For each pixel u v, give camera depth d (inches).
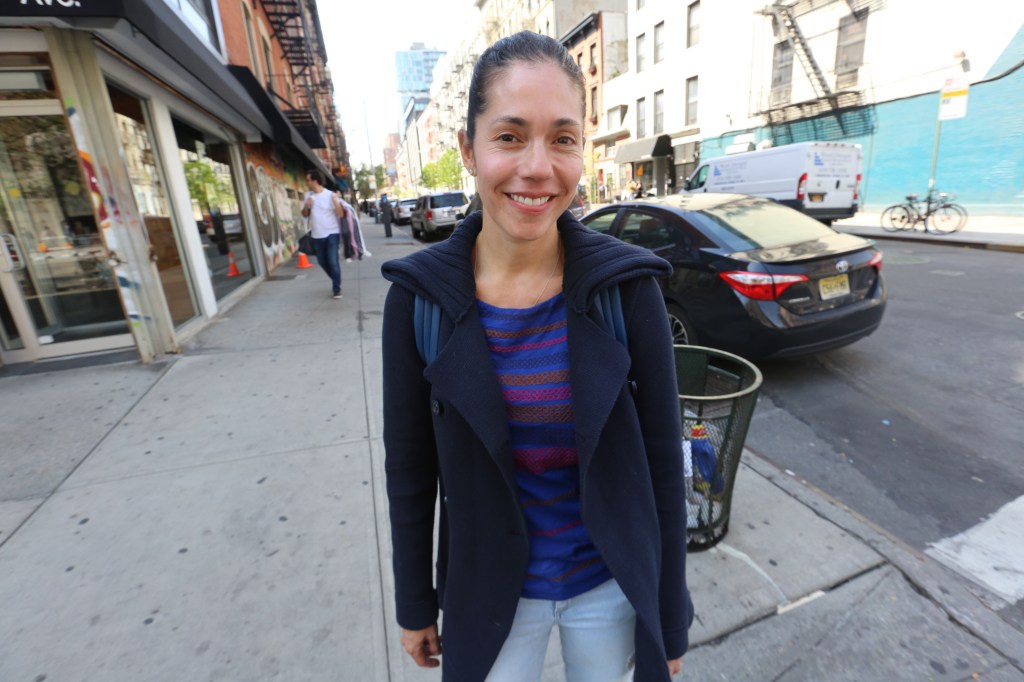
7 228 197.0
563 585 40.9
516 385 36.9
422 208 762.8
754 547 92.7
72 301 207.0
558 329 37.2
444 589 44.8
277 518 104.6
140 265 194.4
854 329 161.0
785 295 151.6
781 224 174.9
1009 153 489.7
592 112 1251.2
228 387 171.3
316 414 149.5
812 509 102.5
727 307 157.3
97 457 129.7
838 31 636.1
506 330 37.1
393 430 40.7
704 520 91.3
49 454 132.0
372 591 86.1
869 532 95.5
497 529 38.6
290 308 286.4
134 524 104.0
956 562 91.2
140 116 223.0
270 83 512.1
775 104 726.5
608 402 35.0
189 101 274.7
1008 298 245.4
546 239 37.3
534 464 38.5
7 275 197.8
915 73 558.9
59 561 94.5
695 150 896.9
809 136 695.1
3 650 77.2
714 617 79.4
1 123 187.6
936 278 295.0
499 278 37.9
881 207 617.3
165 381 178.4
